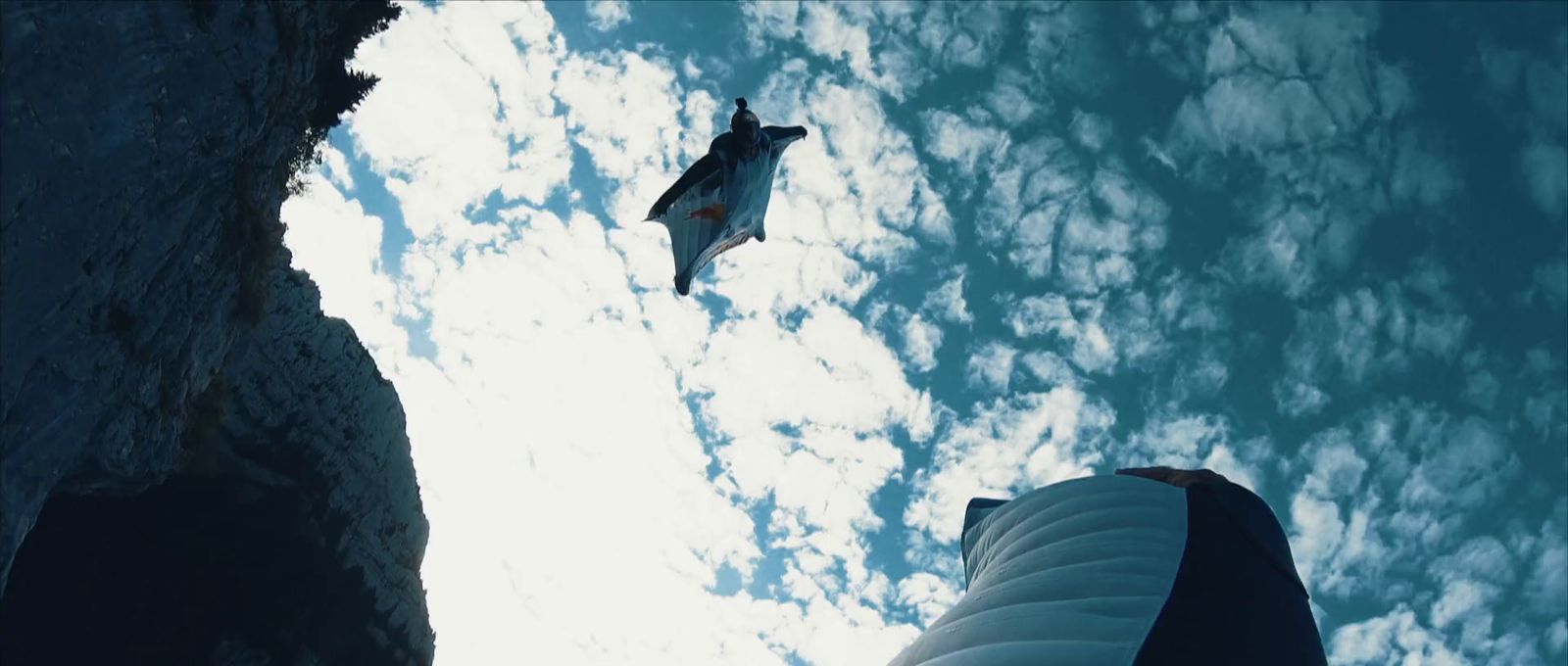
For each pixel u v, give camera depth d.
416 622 28.55
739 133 13.82
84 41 10.10
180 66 12.23
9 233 9.22
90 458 12.13
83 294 10.88
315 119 18.44
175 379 14.40
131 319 12.30
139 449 13.41
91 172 10.52
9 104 9.04
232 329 16.66
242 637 21.91
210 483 22.12
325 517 25.67
